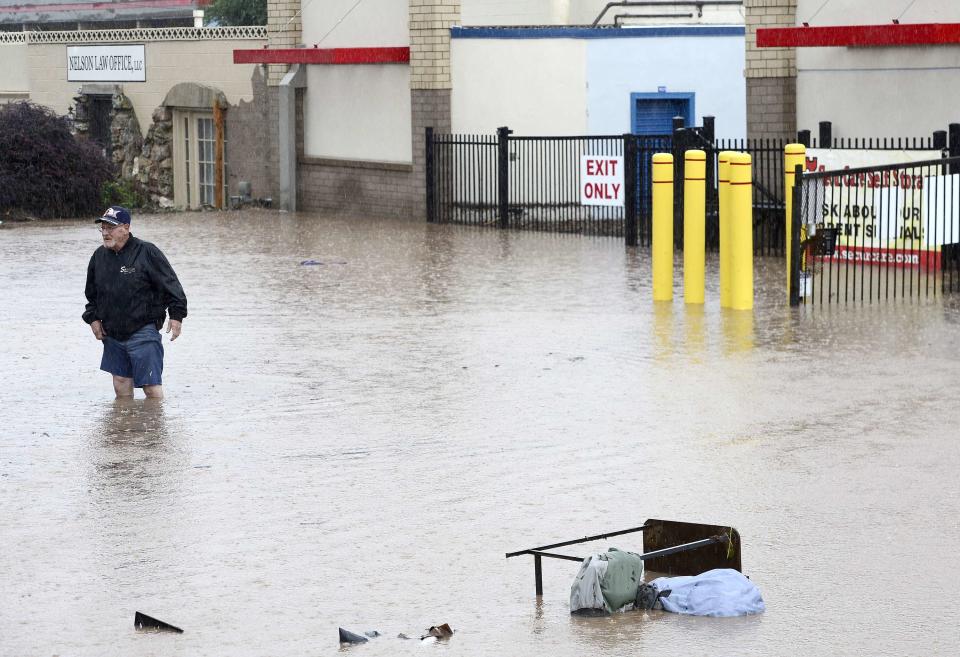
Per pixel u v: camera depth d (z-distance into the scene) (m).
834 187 46.38
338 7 76.31
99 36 91.81
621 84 70.19
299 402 28.78
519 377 30.95
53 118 77.94
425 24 69.69
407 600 17.41
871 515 20.50
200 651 15.78
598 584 16.81
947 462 23.34
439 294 43.94
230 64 83.25
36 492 22.36
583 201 59.91
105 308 29.16
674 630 16.27
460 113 70.31
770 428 25.92
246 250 57.69
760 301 41.41
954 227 44.12
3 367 33.06
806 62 55.62
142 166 89.06
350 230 66.56
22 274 49.94
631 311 39.97
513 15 78.25
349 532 20.12
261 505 21.50
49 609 17.20
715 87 71.50
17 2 124.00
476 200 69.62
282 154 79.56
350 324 38.31
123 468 23.80
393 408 28.11
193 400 29.11
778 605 16.98
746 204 39.47
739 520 20.34
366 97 75.00
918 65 51.50
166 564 18.84
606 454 24.27
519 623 16.58
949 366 31.33
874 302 40.75
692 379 30.41
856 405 27.66
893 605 16.91
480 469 23.41
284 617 16.84
